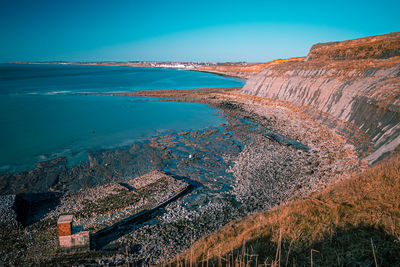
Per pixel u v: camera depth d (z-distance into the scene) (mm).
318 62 60250
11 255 13188
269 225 7957
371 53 56125
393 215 6367
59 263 12438
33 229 15836
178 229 16844
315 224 6996
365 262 4934
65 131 39344
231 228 10180
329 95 44438
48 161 28188
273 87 67812
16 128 39812
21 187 22500
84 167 27000
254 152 32000
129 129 41625
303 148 32875
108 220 17141
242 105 64188
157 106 62531
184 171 26719
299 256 5730
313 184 22250
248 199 21016
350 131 33188
